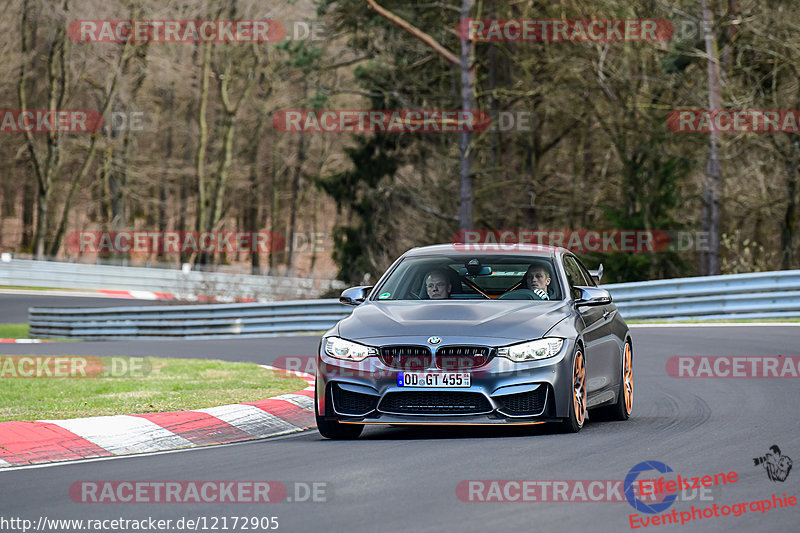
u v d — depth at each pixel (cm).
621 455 2388
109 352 6512
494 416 2658
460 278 3127
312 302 8294
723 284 7106
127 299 14512
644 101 11944
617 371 3153
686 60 11162
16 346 7312
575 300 2986
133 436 2858
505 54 12131
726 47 10825
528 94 11781
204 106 19338
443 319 2777
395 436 2862
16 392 3881
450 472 2203
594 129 12938
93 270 15912
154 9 17300
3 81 18450
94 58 18438
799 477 2127
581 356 2828
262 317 8462
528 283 3044
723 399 3525
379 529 1719
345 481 2142
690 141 12025
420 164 13500
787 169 11356
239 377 4397
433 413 2669
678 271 11844
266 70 18988
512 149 12669
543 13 11644
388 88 12656
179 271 16075
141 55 18375
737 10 10769
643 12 11600
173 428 2991
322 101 12644
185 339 8581
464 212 10950
